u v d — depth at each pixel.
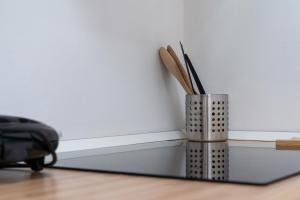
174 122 1.44
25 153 0.64
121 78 1.22
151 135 1.32
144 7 1.32
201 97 1.29
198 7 1.49
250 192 0.54
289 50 1.32
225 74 1.43
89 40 1.11
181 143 1.25
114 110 1.19
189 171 0.70
